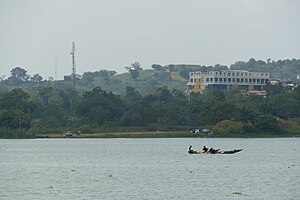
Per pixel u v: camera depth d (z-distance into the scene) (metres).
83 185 196.62
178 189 187.75
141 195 176.12
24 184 199.62
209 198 171.50
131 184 198.88
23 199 170.25
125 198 171.25
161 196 174.62
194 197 173.00
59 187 192.12
